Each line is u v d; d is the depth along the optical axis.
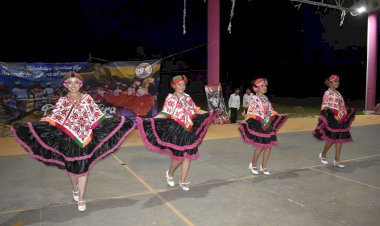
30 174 5.96
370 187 5.30
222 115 12.73
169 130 4.97
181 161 5.21
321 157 6.70
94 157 4.46
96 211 4.37
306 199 4.79
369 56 17.16
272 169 6.31
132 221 4.09
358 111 19.73
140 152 7.71
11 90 10.07
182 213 4.32
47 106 10.51
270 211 4.38
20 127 4.28
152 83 11.52
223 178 5.75
